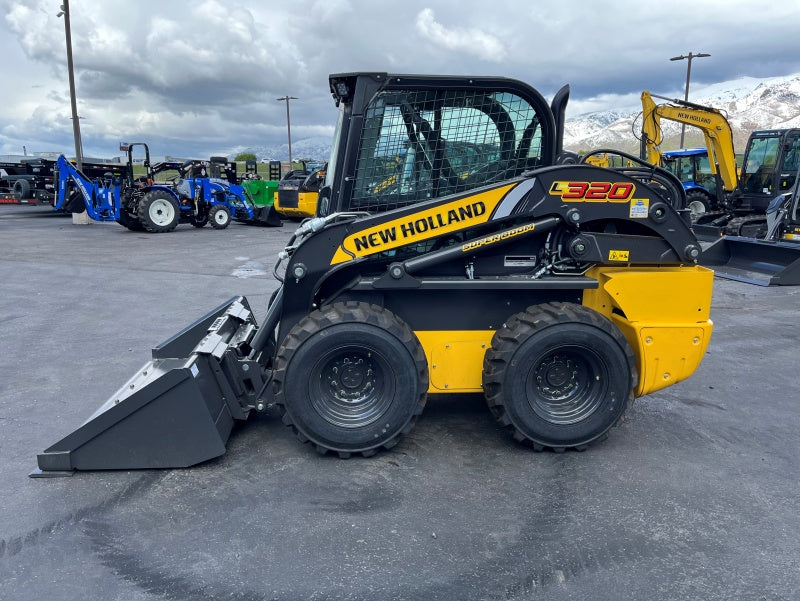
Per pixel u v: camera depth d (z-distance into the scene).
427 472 3.67
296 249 3.78
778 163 14.48
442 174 4.01
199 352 3.82
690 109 15.79
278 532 3.06
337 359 3.74
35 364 5.65
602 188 3.85
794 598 2.59
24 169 25.88
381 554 2.88
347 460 3.81
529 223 3.86
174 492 3.44
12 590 2.64
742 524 3.15
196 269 10.92
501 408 3.80
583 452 3.95
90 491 3.44
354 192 3.96
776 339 6.66
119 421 3.59
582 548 2.93
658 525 3.13
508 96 3.96
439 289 3.86
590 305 4.13
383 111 3.88
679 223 3.97
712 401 4.88
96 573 2.76
